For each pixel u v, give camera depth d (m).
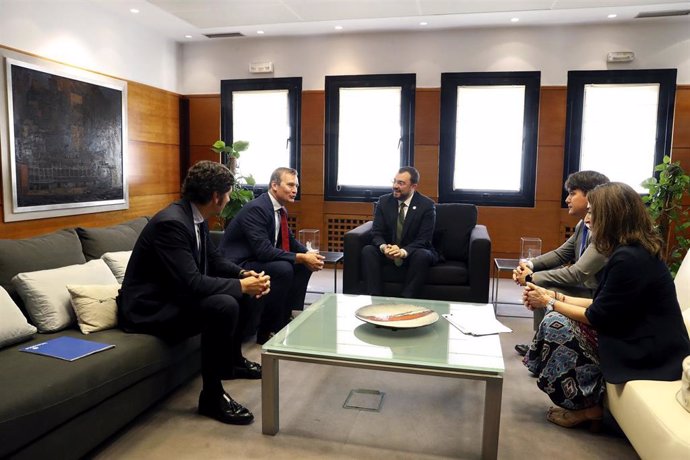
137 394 2.09
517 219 5.31
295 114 5.68
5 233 3.78
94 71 4.55
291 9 4.52
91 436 1.84
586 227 2.79
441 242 3.96
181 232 2.18
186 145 5.98
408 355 2.01
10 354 1.93
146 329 2.21
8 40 3.77
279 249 3.17
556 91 5.08
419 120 5.38
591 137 5.12
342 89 5.54
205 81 5.84
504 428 2.18
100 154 4.63
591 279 2.50
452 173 5.41
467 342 2.18
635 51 4.91
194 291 2.16
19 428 1.53
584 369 2.08
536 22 4.92
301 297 3.43
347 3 4.35
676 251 4.61
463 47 5.21
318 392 2.52
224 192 2.32
